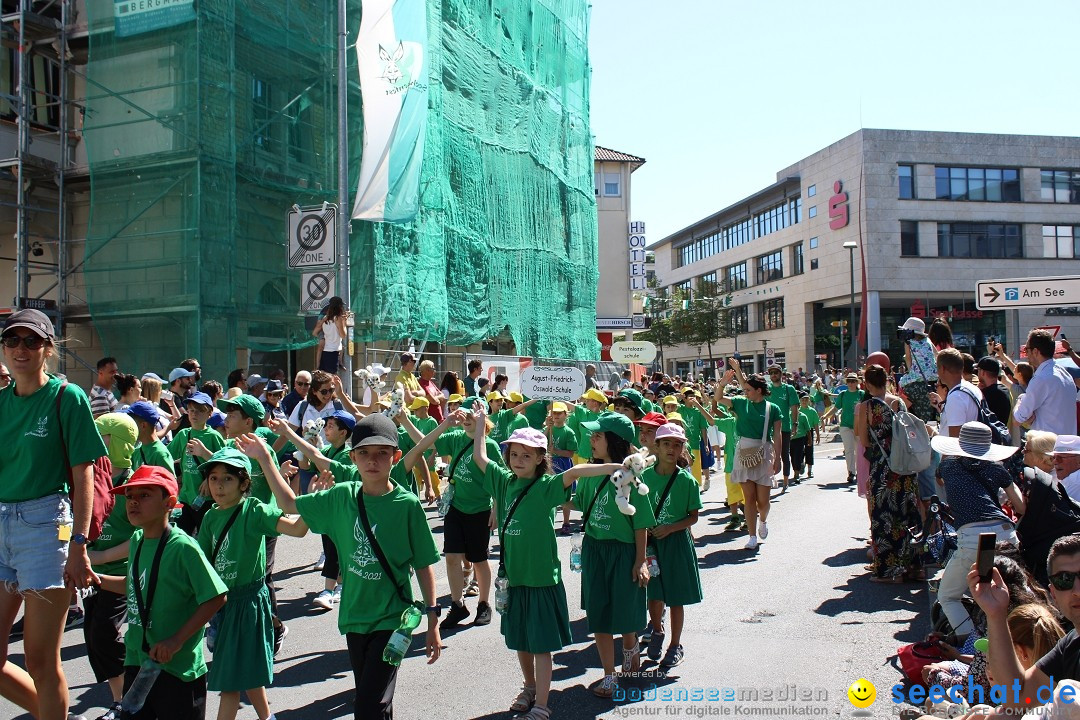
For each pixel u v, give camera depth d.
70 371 17.62
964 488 5.63
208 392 10.65
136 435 7.22
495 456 7.41
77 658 6.58
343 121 15.34
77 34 17.62
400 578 4.49
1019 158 54.78
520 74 26.91
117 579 4.83
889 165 53.31
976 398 7.31
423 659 6.46
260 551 4.87
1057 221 55.16
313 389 9.78
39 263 17.30
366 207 17.77
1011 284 12.41
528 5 28.20
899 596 7.86
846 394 16.23
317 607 7.98
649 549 6.11
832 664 6.04
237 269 17.02
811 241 58.66
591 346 32.41
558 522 12.45
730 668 6.01
